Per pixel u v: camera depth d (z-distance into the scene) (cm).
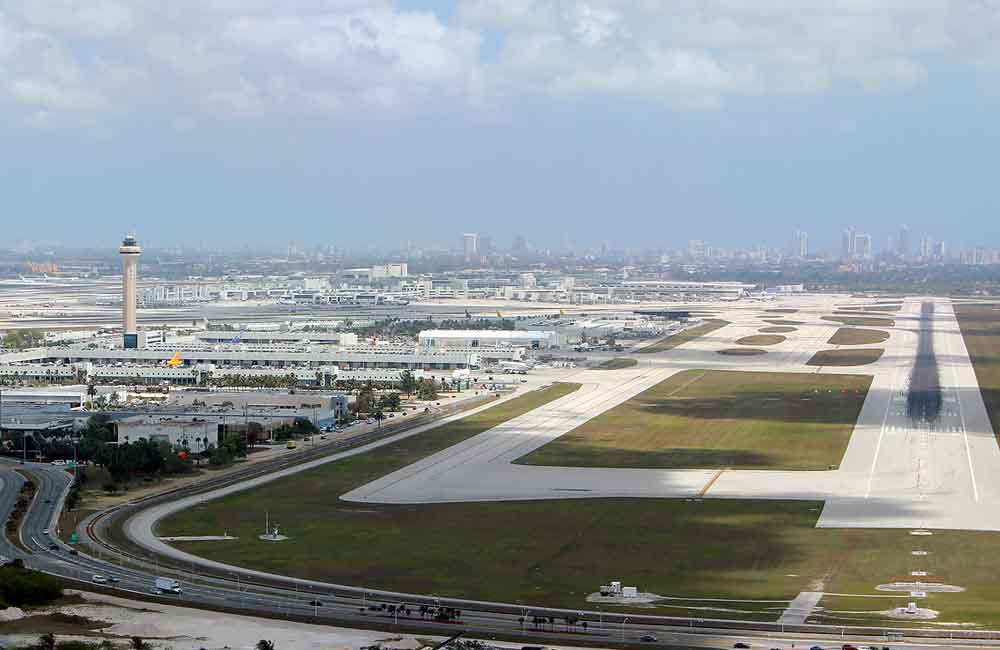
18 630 17088
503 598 19062
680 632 17075
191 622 17600
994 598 18838
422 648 16375
